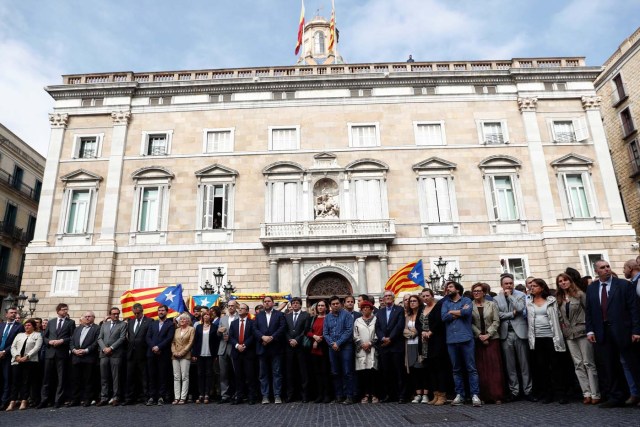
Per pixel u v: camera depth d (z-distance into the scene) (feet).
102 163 90.89
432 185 88.84
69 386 42.63
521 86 94.43
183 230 86.79
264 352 38.34
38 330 42.98
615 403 28.60
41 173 136.56
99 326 42.68
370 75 93.97
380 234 82.12
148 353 39.99
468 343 32.01
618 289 29.43
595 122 92.38
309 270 82.84
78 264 84.02
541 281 33.88
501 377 33.01
